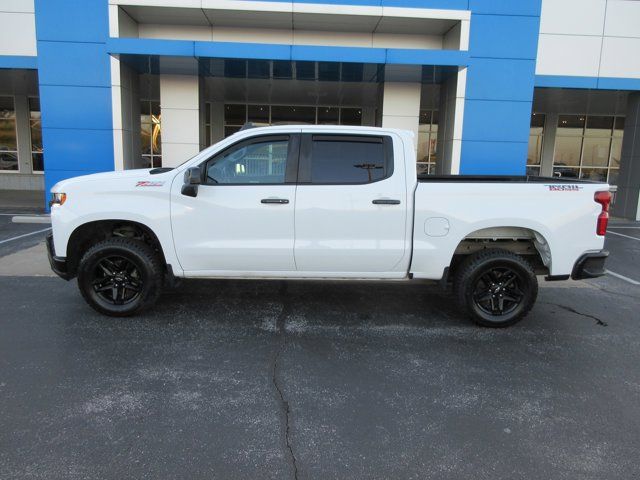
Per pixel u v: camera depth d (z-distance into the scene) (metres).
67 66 11.95
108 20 11.73
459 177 6.07
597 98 16.30
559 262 5.12
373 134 5.09
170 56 11.04
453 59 11.32
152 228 4.99
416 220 5.02
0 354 4.32
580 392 3.89
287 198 4.97
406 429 3.33
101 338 4.73
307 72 12.61
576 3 14.09
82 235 5.23
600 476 2.87
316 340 4.84
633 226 13.55
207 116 19.11
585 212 5.07
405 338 4.95
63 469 2.83
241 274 5.14
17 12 13.30
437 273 5.13
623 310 6.02
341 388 3.88
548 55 14.30
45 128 12.13
